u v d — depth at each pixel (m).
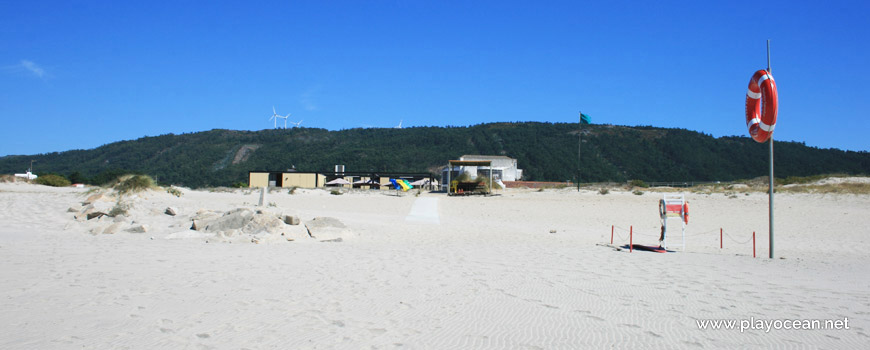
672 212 14.55
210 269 8.77
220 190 47.09
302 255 11.00
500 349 4.86
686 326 5.80
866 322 6.15
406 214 26.38
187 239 13.46
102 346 4.67
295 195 39.28
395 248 12.96
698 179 90.12
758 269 10.68
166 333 5.11
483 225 21.44
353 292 7.21
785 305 7.02
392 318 5.88
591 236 18.08
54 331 5.07
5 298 6.29
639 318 6.11
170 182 100.44
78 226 15.13
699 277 9.31
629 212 27.16
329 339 5.04
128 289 6.98
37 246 11.14
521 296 7.21
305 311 6.09
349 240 14.95
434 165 109.38
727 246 15.95
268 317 5.78
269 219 14.64
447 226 20.55
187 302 6.36
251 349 4.68
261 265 9.38
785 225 21.23
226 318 5.70
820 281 9.23
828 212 24.03
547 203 32.53
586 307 6.62
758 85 13.49
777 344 5.21
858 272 10.61
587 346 4.99
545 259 11.31
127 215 16.69
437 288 7.64
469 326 5.63
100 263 9.03
